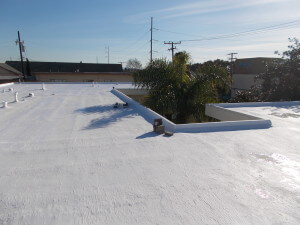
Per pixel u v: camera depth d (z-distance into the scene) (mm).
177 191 3211
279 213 2744
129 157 4348
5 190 3211
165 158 4320
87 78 38031
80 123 6828
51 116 7781
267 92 16031
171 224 2561
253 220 2621
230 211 2777
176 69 10758
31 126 6469
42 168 3879
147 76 10383
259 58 35812
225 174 3717
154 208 2838
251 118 7473
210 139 5426
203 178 3580
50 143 5062
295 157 4414
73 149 4723
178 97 10414
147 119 7383
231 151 4695
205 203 2938
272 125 6715
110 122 6965
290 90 14742
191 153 4570
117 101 11367
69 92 15297
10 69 42469
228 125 6441
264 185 3389
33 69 44906
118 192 3182
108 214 2727
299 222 2594
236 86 38719
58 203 2928
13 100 11258
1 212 2748
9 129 6152
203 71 10969
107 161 4168
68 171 3777
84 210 2797
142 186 3338
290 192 3205
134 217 2674
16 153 4500
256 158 4359
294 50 15312
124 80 39000
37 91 15688
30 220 2623
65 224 2564
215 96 11375
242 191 3221
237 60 39719
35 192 3168
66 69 45844
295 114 8336
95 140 5273
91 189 3254
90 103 10680
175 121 10867
